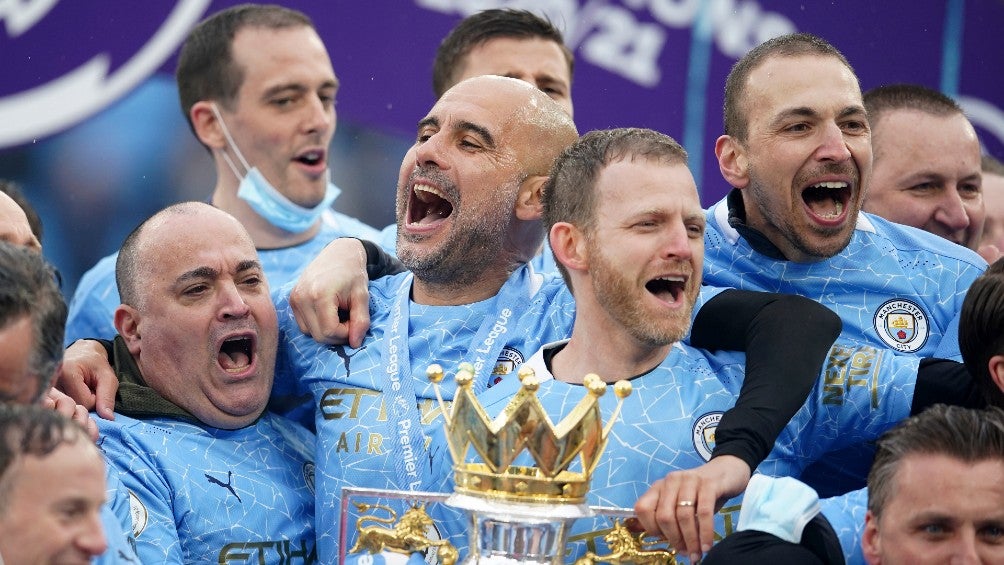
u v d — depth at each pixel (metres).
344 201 24.64
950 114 17.98
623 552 11.63
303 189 20.83
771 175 15.15
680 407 13.14
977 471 10.50
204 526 14.41
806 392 12.57
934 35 24.92
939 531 10.56
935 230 17.83
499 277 15.37
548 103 15.46
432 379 11.45
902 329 15.53
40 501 9.13
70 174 24.14
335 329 15.12
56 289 11.12
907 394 13.47
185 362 15.04
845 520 12.20
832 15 24.73
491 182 15.01
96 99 24.09
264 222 21.00
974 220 18.16
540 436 11.02
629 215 12.77
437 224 15.12
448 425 11.44
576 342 13.51
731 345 13.56
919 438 10.68
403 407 14.41
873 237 15.97
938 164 17.70
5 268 10.74
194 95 21.22
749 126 15.31
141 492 14.20
